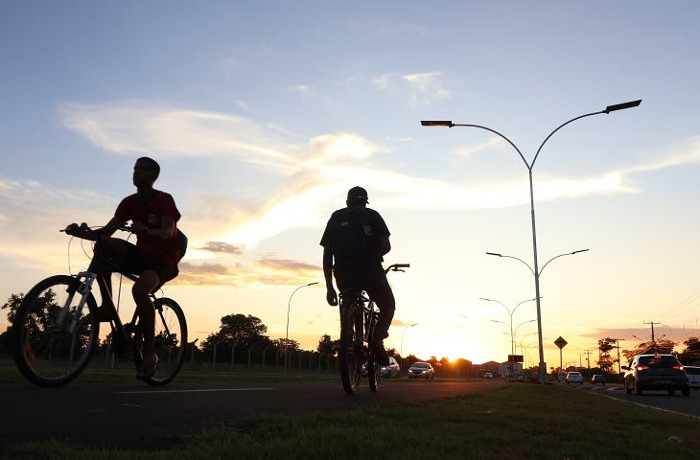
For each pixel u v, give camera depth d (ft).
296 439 10.89
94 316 17.43
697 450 15.31
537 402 30.30
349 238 20.31
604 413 27.02
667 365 81.87
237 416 13.52
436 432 13.50
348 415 14.64
